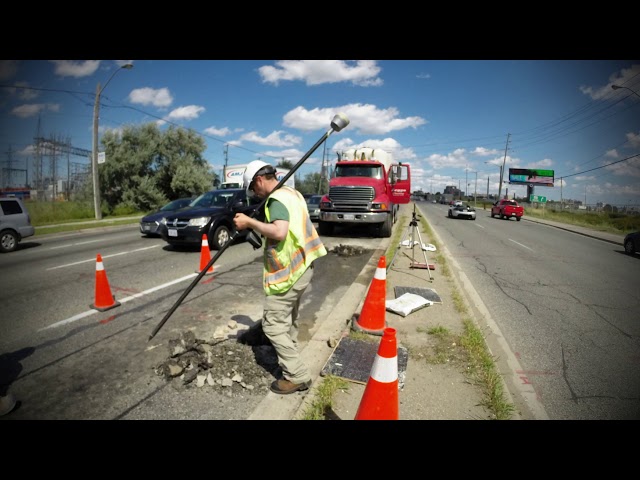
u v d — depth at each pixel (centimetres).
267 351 329
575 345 391
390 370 206
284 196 255
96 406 258
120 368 308
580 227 2150
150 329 392
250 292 528
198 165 2908
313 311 460
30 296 508
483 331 418
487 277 700
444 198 6341
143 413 250
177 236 822
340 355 323
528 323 455
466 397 270
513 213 2683
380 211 1070
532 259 932
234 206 905
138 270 668
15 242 923
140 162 2522
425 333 380
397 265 721
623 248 1320
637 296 591
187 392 273
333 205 1101
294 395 263
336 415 243
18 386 282
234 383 283
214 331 385
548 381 313
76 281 592
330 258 800
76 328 394
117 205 2430
